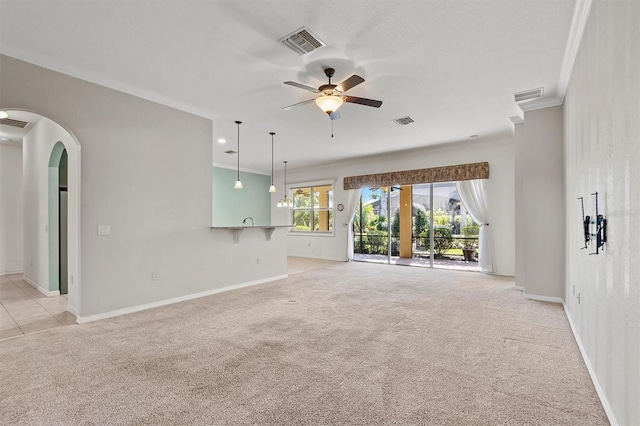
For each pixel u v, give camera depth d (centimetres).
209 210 484
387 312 384
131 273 391
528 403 197
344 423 178
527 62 324
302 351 273
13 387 217
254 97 418
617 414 172
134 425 177
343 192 881
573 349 276
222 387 216
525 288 448
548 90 394
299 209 987
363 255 899
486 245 647
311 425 176
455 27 265
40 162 513
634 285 155
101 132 367
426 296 461
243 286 531
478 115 484
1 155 658
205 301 439
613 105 188
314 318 363
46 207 489
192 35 279
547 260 432
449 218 796
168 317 368
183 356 264
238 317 368
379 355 265
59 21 258
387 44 291
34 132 544
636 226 154
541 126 434
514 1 233
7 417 185
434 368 242
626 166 168
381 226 864
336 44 291
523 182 452
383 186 794
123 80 369
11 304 430
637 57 152
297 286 534
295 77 360
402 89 390
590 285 245
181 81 371
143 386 218
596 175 228
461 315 370
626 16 166
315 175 948
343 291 496
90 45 295
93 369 242
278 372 237
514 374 233
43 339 302
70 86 343
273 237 595
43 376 232
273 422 179
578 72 292
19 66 309
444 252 802
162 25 264
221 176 917
